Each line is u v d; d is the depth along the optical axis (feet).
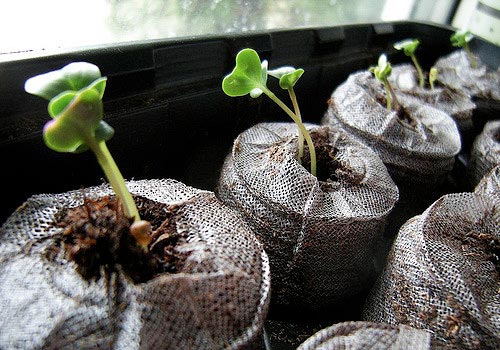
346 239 0.24
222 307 0.16
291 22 0.39
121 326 0.15
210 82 0.31
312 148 0.25
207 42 0.29
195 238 0.18
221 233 0.19
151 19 0.29
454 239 0.23
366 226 0.25
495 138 0.37
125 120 0.26
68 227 0.17
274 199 0.24
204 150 0.33
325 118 0.36
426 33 0.50
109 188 0.20
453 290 0.20
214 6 0.33
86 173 0.26
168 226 0.19
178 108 0.29
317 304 0.27
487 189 0.27
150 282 0.16
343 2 0.44
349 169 0.26
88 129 0.15
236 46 0.31
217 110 0.32
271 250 0.25
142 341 0.15
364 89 0.35
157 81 0.28
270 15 0.38
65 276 0.15
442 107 0.38
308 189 0.24
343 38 0.39
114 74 0.24
